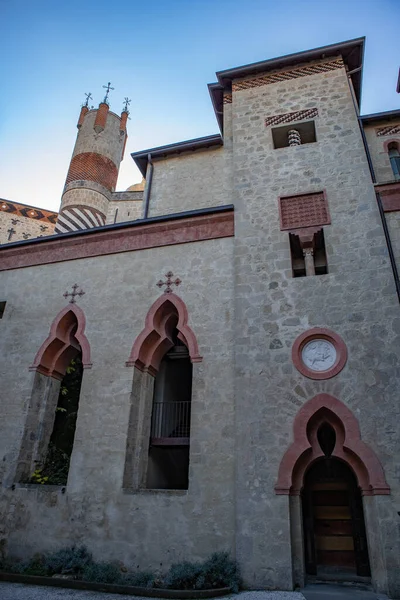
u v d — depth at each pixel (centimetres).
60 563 1026
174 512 1034
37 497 1155
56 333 1366
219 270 1288
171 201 1694
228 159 1711
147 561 1004
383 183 1245
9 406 1304
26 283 1493
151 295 1319
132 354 1249
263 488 973
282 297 1164
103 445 1161
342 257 1169
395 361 1012
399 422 955
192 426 1104
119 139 3494
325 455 1015
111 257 1430
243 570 916
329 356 1066
